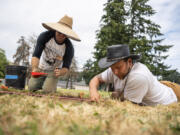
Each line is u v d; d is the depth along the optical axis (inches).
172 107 113.1
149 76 117.9
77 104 98.9
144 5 1155.9
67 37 167.6
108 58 108.3
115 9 1084.5
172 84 145.2
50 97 114.4
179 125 65.4
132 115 82.8
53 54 172.1
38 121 56.1
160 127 59.4
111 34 1080.2
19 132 44.8
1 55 1980.8
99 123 59.8
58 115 65.2
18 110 69.8
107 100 120.2
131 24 1138.0
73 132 49.3
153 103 126.6
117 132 51.0
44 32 169.0
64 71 174.1
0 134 43.0
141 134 51.1
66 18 168.9
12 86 222.2
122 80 118.6
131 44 991.0
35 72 159.3
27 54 1037.2
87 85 2332.7
